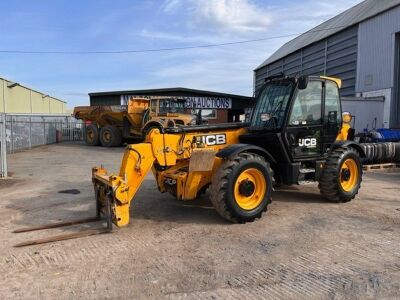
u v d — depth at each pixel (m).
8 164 16.44
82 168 14.76
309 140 7.92
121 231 6.60
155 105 21.83
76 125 35.38
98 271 5.02
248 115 8.52
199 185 7.03
